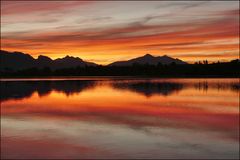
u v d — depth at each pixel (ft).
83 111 98.63
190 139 55.98
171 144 52.31
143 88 226.17
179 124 71.77
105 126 69.67
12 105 115.75
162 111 96.99
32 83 324.80
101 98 149.18
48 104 120.78
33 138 57.16
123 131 63.77
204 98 144.56
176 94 169.48
